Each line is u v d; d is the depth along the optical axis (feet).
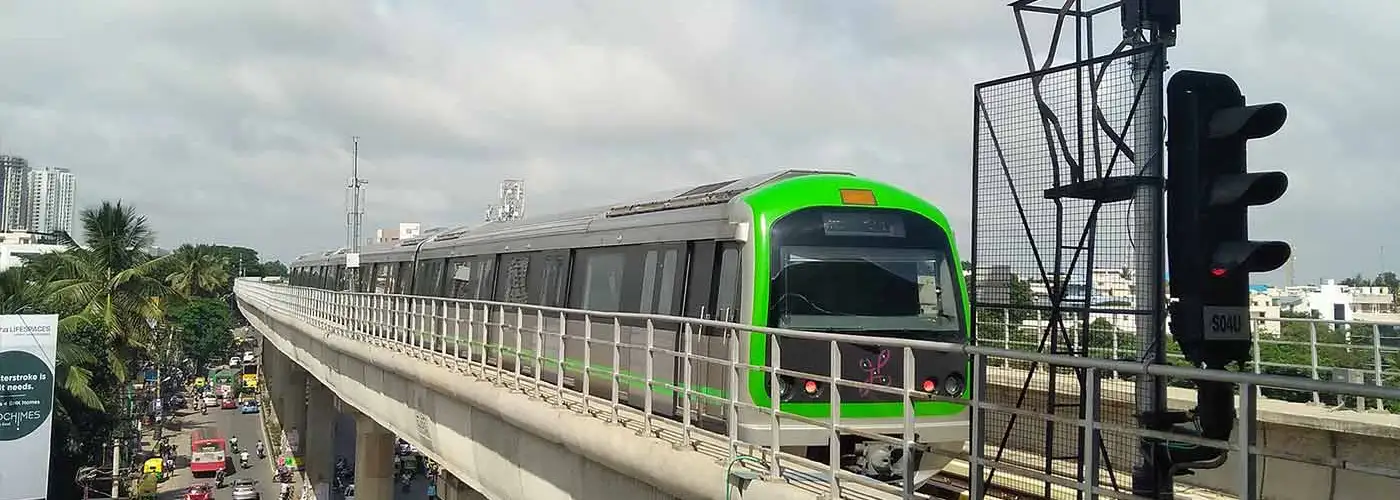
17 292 99.86
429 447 56.03
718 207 33.81
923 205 33.24
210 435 207.10
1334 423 31.12
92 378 111.34
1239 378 13.65
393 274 85.61
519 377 42.27
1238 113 18.04
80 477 120.88
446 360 52.47
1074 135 21.97
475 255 62.49
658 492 29.25
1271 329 43.11
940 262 32.68
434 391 54.70
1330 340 39.47
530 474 40.04
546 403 37.50
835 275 31.14
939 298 32.37
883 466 29.45
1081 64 21.83
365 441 95.91
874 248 31.86
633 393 38.75
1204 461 19.86
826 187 32.22
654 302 37.37
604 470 33.17
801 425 29.35
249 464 181.47
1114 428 15.80
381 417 68.59
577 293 45.11
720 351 31.89
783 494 22.40
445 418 52.60
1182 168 18.72
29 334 70.90
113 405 124.26
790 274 30.68
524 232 54.19
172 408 237.86
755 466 24.80
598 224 44.09
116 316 115.44
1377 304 78.95
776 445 23.59
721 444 28.58
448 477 64.54
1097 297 21.47
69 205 511.81
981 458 18.45
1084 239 21.90
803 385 29.58
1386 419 31.37
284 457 168.86
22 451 70.18
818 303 30.66
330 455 150.30
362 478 96.07
